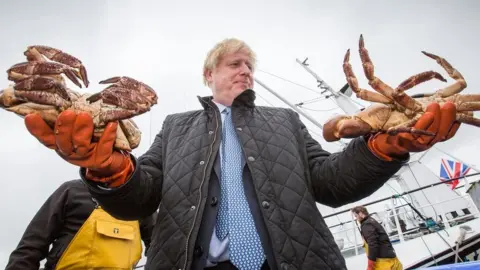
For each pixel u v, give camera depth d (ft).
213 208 5.64
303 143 7.25
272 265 5.06
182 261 5.06
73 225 8.08
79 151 3.73
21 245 7.61
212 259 5.32
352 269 25.43
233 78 8.25
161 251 5.47
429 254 24.47
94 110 4.00
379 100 4.72
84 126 3.62
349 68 4.89
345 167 5.47
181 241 5.29
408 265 24.47
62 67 3.90
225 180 6.10
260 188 5.65
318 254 5.26
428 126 4.12
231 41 8.77
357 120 4.67
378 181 5.13
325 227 5.87
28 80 3.65
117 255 8.07
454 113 4.17
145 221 9.86
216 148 6.30
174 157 6.69
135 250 8.78
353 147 5.33
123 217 5.50
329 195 6.22
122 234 8.32
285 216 5.43
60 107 3.79
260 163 6.05
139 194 5.33
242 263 5.23
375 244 19.48
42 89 3.67
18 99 3.72
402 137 4.31
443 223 25.84
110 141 3.94
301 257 5.08
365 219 21.18
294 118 7.89
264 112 7.59
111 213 5.22
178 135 7.27
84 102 4.03
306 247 5.22
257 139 6.55
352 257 26.02
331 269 5.24
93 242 7.81
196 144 6.66
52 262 7.79
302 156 6.90
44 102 3.67
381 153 4.80
